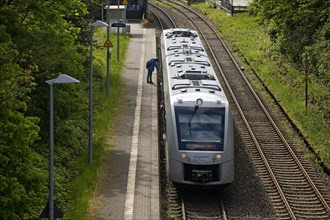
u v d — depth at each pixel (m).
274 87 45.66
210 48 60.12
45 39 28.25
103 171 28.89
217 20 76.69
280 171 30.83
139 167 29.47
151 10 85.44
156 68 48.53
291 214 25.64
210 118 28.02
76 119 34.34
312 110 39.94
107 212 24.66
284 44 51.22
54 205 20.83
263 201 27.30
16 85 19.42
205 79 32.59
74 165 29.25
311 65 44.91
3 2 26.94
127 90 43.22
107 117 36.59
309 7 47.38
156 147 32.22
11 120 19.36
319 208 26.75
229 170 27.41
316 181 29.66
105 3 61.34
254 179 29.70
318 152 32.75
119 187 27.12
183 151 27.09
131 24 73.06
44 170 26.64
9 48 20.64
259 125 37.94
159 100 42.34
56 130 30.45
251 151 33.53
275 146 34.38
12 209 18.72
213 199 27.50
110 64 50.12
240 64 54.41
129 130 34.88
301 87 44.22
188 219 25.30
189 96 28.98
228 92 45.06
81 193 26.19
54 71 29.80
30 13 28.47
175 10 85.94
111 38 61.75
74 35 33.88
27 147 19.78
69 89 31.97
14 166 19.86
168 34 45.66
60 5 28.84
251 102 42.88
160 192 27.42
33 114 29.58
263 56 54.81
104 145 32.34
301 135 35.78
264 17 56.38
